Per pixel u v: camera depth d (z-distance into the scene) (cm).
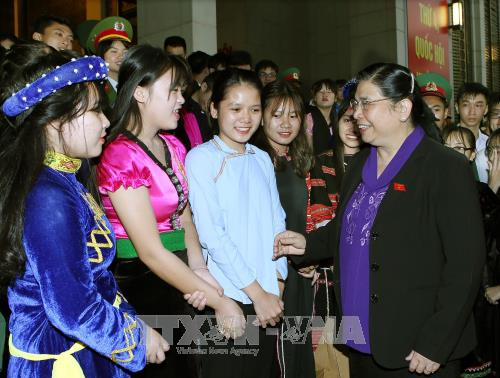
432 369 165
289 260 240
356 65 795
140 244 169
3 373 220
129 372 157
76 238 130
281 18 970
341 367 262
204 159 202
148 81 176
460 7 905
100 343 132
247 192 208
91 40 341
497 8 1147
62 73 131
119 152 171
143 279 177
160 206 179
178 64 183
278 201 227
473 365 268
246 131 209
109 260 149
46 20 355
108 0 729
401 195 172
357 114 181
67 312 126
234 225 203
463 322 164
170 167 188
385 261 172
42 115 131
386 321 172
